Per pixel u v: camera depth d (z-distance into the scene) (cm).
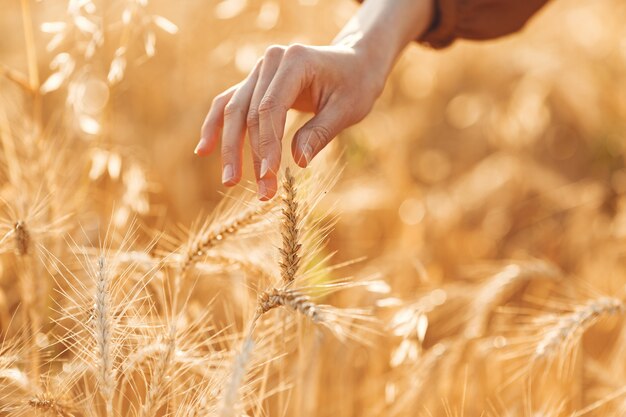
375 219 138
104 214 107
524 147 168
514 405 94
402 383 96
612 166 167
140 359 79
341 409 100
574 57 172
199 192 133
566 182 166
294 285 76
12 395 83
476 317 101
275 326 84
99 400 87
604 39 176
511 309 107
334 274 118
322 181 77
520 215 158
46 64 125
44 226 90
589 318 87
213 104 79
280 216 76
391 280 114
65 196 100
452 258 137
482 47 179
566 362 96
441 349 96
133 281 91
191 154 134
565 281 107
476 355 98
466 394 98
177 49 139
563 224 154
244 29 145
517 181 158
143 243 106
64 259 95
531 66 172
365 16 87
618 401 94
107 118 103
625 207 135
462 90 183
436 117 179
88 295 85
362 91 81
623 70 170
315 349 93
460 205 148
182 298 87
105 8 95
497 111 167
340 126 80
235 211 84
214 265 86
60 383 80
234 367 68
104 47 98
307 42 139
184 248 84
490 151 173
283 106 75
